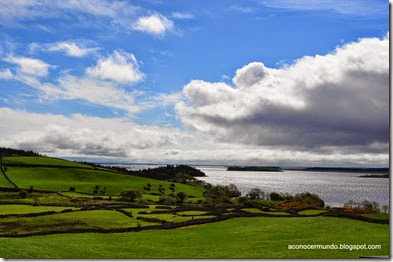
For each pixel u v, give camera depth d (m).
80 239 48.84
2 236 49.66
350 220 64.50
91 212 77.00
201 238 51.25
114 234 53.91
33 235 51.25
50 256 38.03
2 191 122.06
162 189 145.75
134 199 115.62
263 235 52.91
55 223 64.19
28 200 98.25
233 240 49.59
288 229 57.31
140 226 59.72
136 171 186.75
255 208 87.19
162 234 54.38
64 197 111.44
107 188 139.75
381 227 58.25
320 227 58.53
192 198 130.75
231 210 81.75
